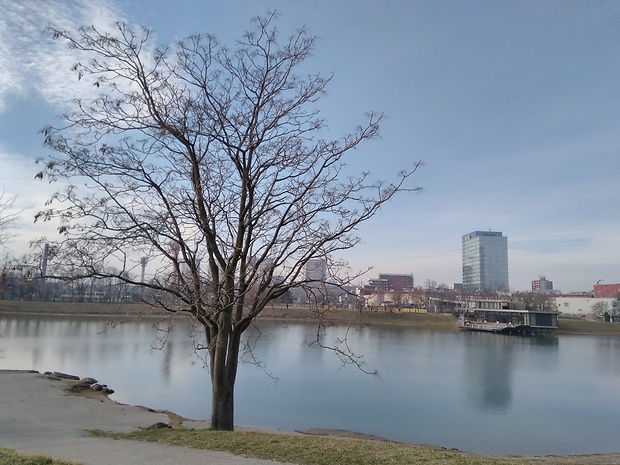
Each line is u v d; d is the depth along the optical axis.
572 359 48.28
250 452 9.29
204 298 11.27
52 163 11.76
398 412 23.64
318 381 31.09
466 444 18.80
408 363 41.03
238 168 12.02
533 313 91.31
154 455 9.28
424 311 101.25
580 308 129.38
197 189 11.75
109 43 11.25
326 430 19.42
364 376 33.44
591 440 19.72
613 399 28.27
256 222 11.91
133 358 37.88
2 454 8.37
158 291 12.92
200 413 21.38
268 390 27.91
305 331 63.59
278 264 11.41
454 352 51.44
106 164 13.87
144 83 11.64
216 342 12.23
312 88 15.93
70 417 16.39
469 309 102.44
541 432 20.84
